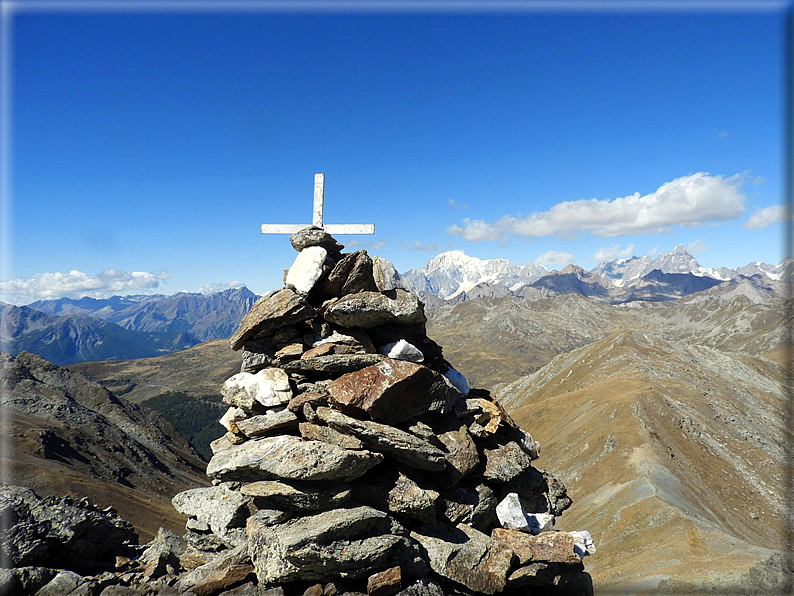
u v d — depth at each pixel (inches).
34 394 6742.1
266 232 637.3
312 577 452.1
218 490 568.4
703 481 4202.8
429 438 522.6
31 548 538.0
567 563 520.7
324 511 475.2
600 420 5128.0
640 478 3799.2
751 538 3405.5
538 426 5994.1
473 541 505.0
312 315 564.7
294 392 548.1
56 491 3828.7
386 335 591.8
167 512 4281.5
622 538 3147.1
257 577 482.0
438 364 637.3
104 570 586.6
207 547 557.0
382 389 492.1
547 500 621.3
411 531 508.7
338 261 604.7
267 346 580.1
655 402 5378.9
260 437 552.1
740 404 6373.0
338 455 463.8
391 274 572.1
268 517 479.5
